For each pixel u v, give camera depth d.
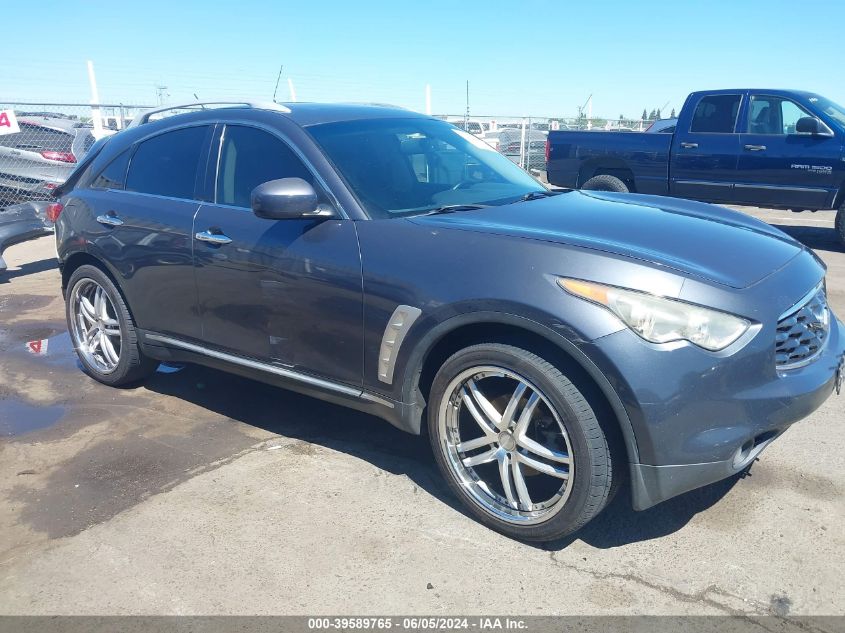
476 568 2.73
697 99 9.66
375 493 3.28
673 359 2.48
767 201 9.34
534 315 2.61
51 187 10.27
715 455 2.55
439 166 3.82
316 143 3.49
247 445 3.78
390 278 3.00
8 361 5.27
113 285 4.34
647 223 3.13
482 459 2.95
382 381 3.10
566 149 10.84
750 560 2.73
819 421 3.89
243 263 3.50
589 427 2.59
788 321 2.71
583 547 2.85
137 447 3.79
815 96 9.12
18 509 3.22
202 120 4.01
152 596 2.62
